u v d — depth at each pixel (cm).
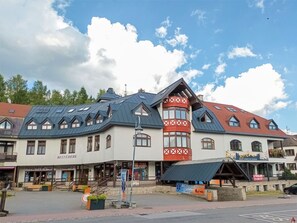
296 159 5288
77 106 4306
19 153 3597
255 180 3812
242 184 3550
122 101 3578
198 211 1672
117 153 2933
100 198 1748
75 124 3722
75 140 3619
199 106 3609
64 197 2430
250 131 4028
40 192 2973
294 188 3266
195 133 3544
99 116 3462
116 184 2984
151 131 3216
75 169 3688
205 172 2434
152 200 2280
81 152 3522
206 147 3594
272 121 4388
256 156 3853
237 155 3694
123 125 3017
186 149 3262
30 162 3591
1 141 3591
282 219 1359
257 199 2580
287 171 4159
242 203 2147
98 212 1597
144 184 3105
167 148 3222
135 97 3691
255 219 1355
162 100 3319
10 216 1445
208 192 2338
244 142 3922
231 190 2542
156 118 3306
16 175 3562
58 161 3606
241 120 4216
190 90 3466
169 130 3278
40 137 3641
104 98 4656
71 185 3338
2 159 3491
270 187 3722
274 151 4150
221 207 1881
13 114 3897
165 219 1355
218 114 4138
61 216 1443
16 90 5356
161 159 3192
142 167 3250
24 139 3653
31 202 2072
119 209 1738
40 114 4050
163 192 2891
